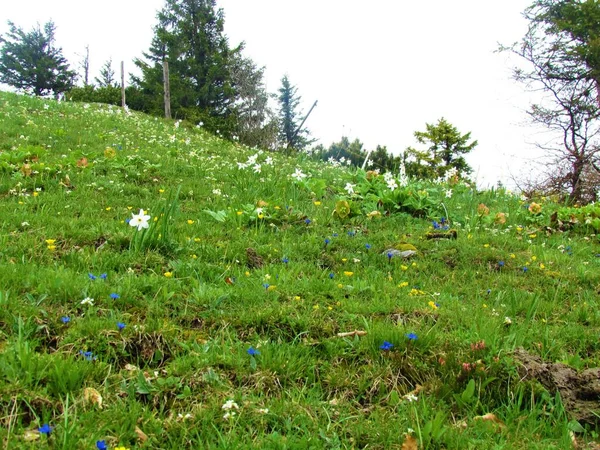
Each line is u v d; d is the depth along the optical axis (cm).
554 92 2464
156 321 369
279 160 1500
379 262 608
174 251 527
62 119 1489
